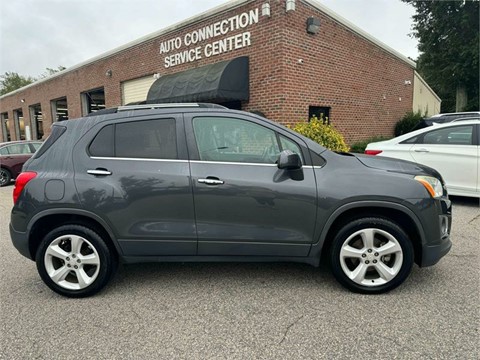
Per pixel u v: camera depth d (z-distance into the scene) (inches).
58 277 127.6
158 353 94.8
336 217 122.5
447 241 128.3
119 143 128.6
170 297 126.0
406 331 101.9
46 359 93.3
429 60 793.6
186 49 470.9
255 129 128.3
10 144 457.7
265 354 93.4
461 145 247.0
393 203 120.3
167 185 123.7
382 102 525.3
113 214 124.2
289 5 358.9
